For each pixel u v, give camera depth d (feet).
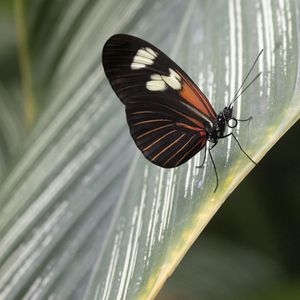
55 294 1.01
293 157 1.47
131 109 1.06
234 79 1.05
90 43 1.24
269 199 1.49
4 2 1.65
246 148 0.97
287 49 1.02
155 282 0.93
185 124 1.04
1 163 1.44
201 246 1.50
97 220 1.04
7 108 1.51
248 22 1.07
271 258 1.45
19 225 1.08
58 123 1.17
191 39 1.11
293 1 1.05
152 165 1.05
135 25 1.18
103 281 0.98
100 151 1.10
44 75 1.27
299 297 1.32
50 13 1.28
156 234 0.97
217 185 0.97
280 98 0.99
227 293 1.42
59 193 1.09
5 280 1.04
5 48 1.59
